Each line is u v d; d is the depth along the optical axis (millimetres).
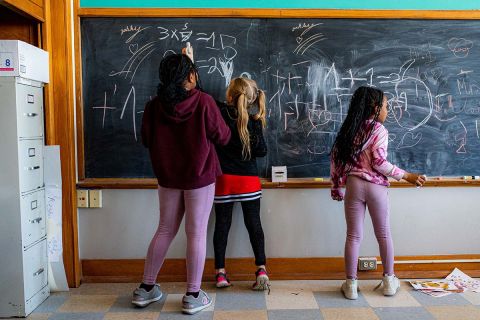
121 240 3076
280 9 2971
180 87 2412
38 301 2699
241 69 3016
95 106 3016
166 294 2855
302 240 3107
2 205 2494
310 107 3047
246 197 2855
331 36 3018
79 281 3025
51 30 2865
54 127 2908
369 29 3018
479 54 3055
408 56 3039
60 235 2869
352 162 2717
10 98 2455
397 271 3107
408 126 3078
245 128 2729
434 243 3123
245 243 3098
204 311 2594
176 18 2982
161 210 2617
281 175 3035
